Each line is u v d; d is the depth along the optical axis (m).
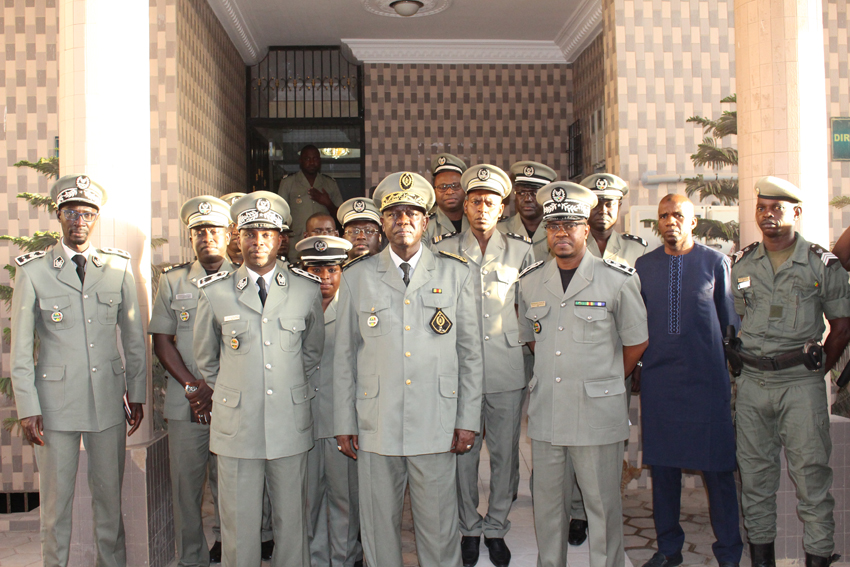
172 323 3.36
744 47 3.56
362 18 7.46
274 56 8.52
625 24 4.95
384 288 2.88
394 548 2.84
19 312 2.98
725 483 3.23
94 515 3.14
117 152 3.36
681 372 3.20
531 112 8.45
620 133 4.97
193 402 3.10
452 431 2.83
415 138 8.38
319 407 3.27
